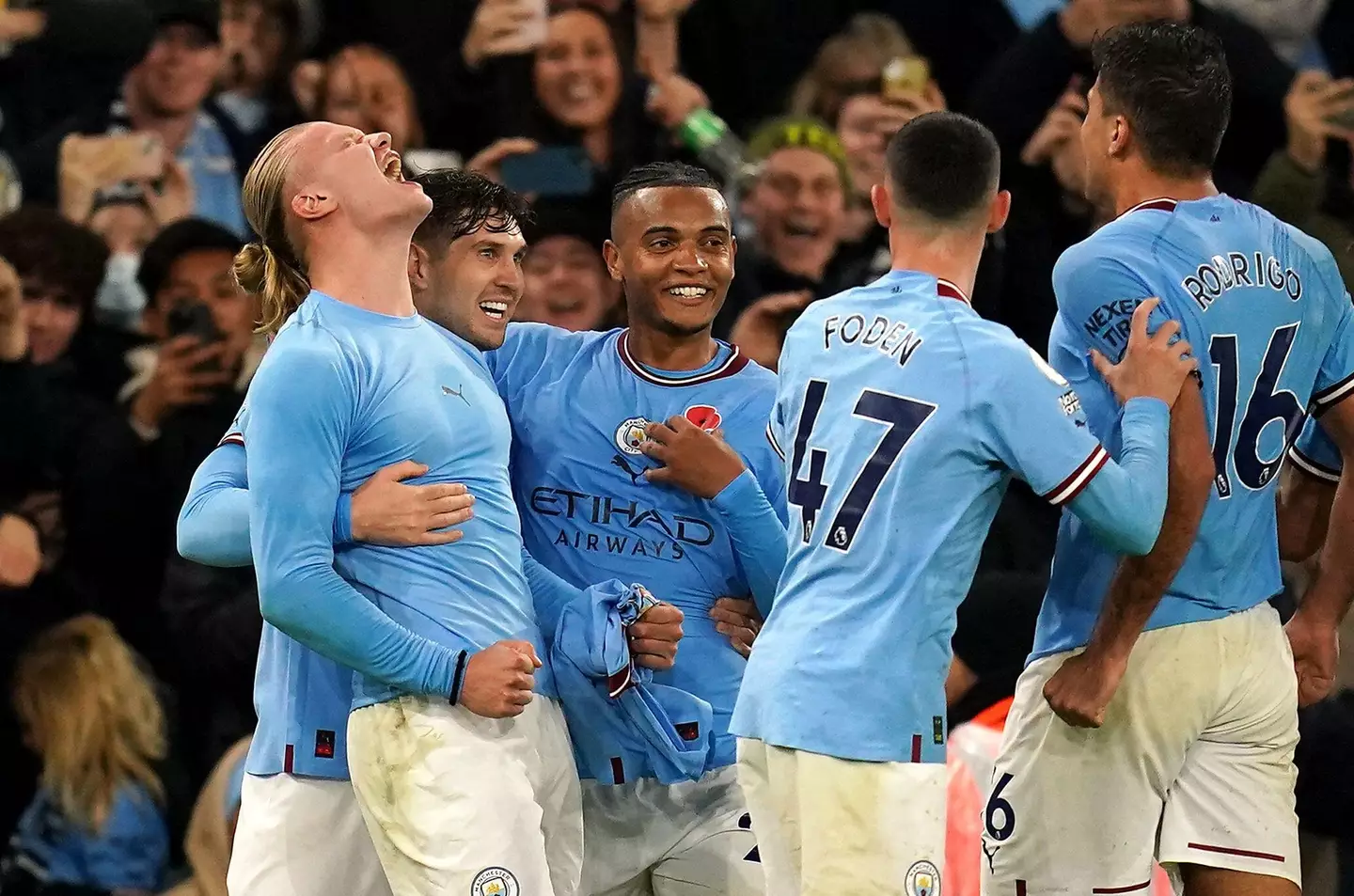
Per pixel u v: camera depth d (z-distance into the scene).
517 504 12.80
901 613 10.55
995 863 12.24
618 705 12.27
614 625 11.68
